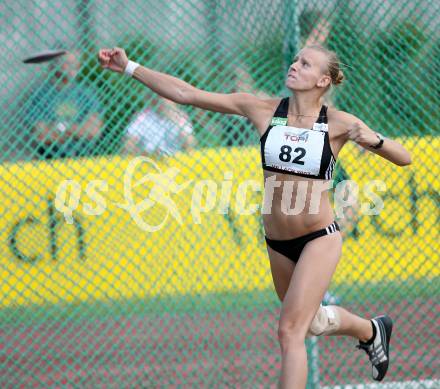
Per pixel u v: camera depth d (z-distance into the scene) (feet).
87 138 61.72
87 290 62.95
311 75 46.75
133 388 60.70
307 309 46.01
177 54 63.05
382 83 65.98
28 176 60.90
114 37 61.77
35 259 61.57
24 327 61.41
